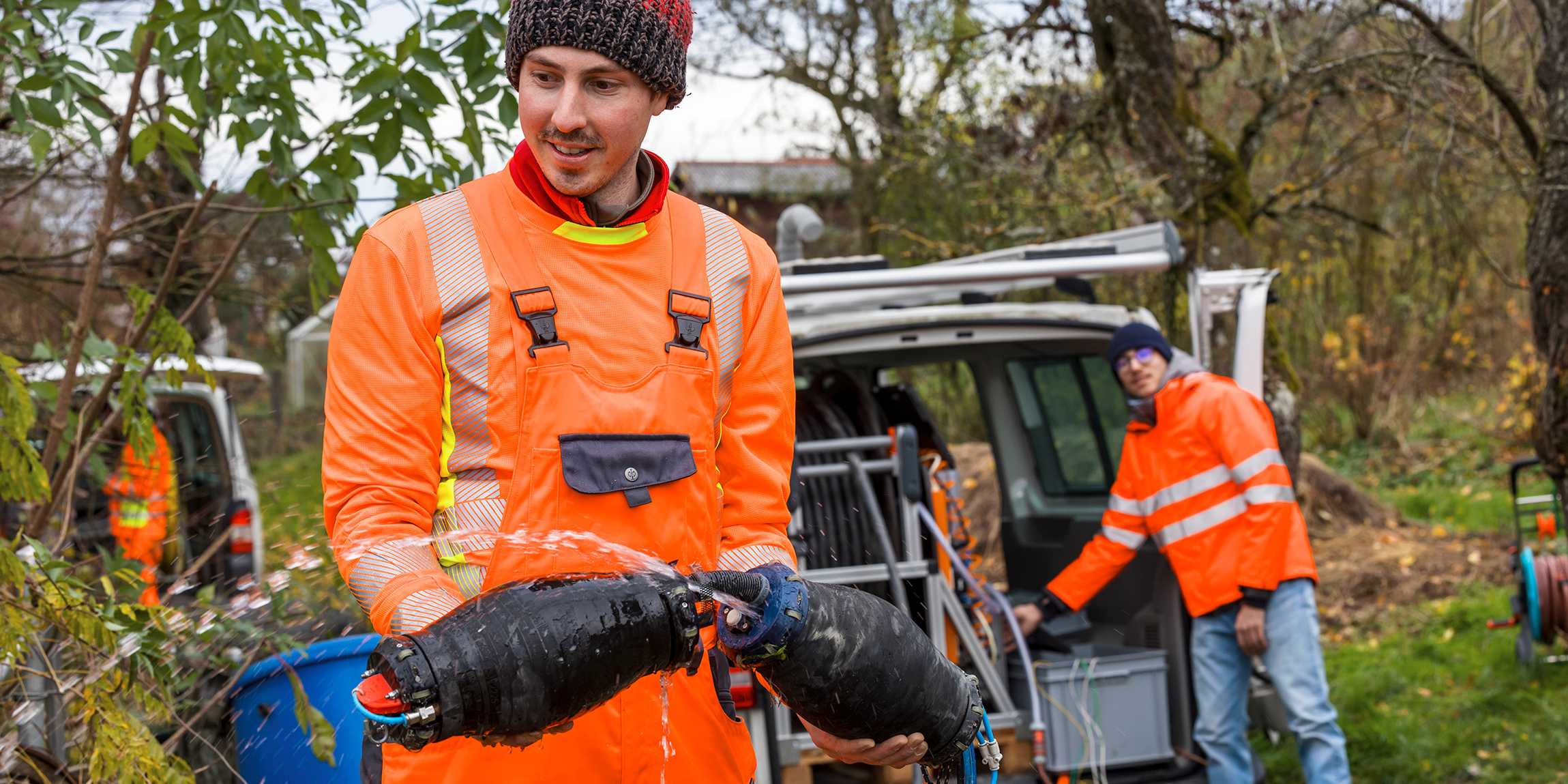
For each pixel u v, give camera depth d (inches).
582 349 70.6
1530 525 399.2
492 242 71.2
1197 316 212.5
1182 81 293.7
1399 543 384.8
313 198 134.8
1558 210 206.2
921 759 75.9
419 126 131.4
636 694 71.2
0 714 105.7
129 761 97.0
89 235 223.5
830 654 68.7
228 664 120.0
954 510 202.1
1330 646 305.4
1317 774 187.2
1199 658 196.2
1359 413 560.1
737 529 77.7
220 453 285.6
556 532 68.7
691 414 72.8
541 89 70.1
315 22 131.6
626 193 74.1
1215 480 192.7
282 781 129.3
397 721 59.3
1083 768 195.2
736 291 77.6
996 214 418.9
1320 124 384.5
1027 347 226.1
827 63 543.2
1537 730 236.1
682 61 73.0
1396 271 564.1
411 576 66.1
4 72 126.5
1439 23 299.7
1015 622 191.2
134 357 135.6
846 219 634.2
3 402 111.7
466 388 70.3
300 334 293.9
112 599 106.1
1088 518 236.1
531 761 69.8
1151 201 294.0
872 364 221.8
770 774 173.9
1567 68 205.6
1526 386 492.4
